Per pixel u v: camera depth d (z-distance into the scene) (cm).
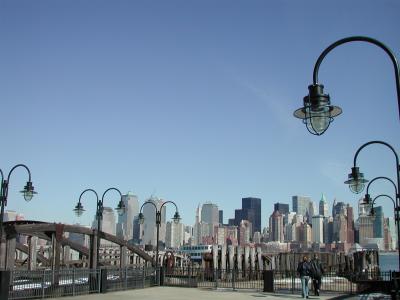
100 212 3216
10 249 2619
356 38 908
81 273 2630
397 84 872
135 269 3144
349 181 1586
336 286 3291
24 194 2416
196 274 3516
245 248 4266
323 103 885
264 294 2730
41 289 2328
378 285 2911
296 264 5050
